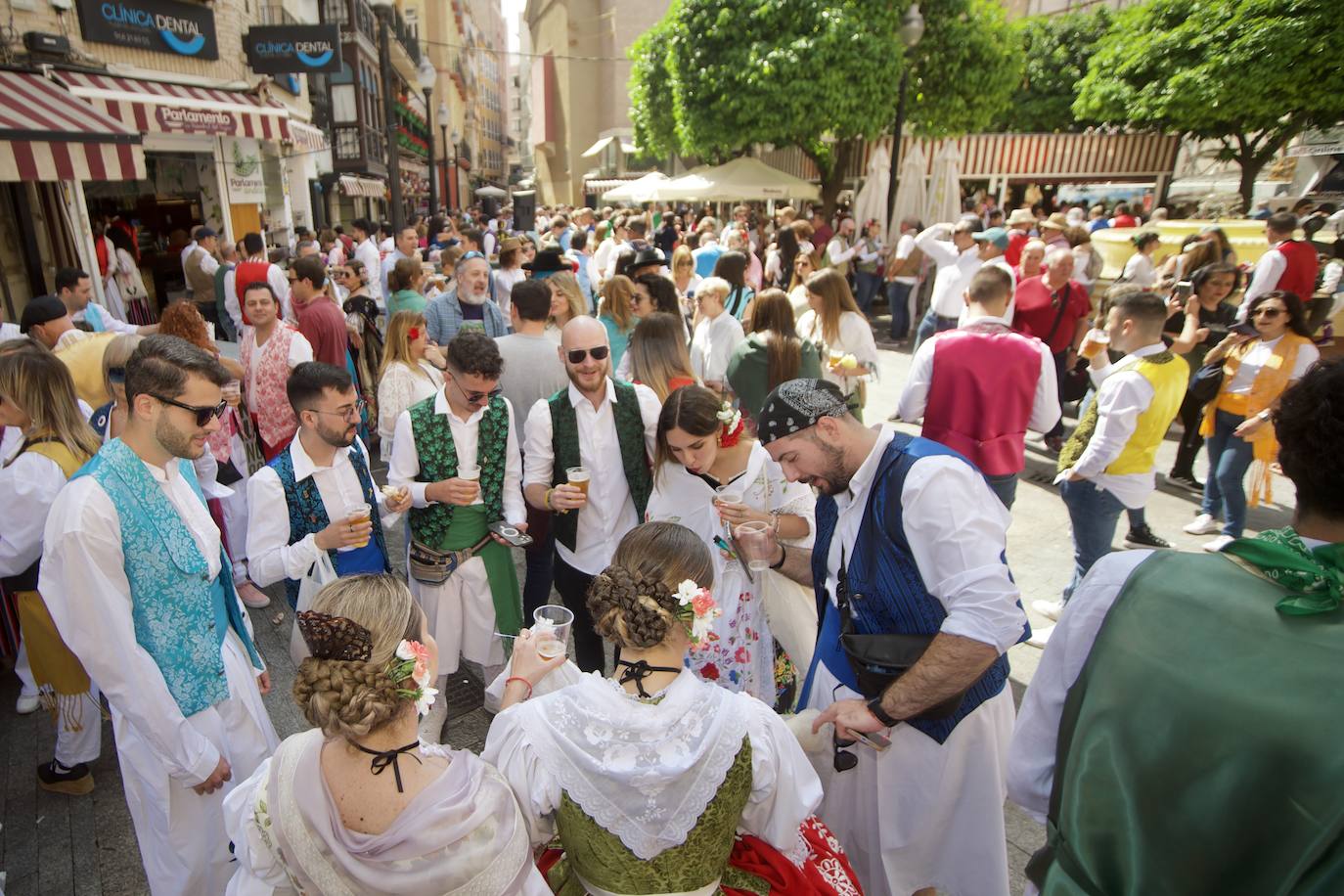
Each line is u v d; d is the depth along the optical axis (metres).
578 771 1.37
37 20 8.29
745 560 2.51
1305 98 13.49
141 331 5.84
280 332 4.63
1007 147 19.31
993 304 3.88
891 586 1.92
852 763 1.96
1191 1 14.87
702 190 15.89
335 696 1.21
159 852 2.21
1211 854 1.06
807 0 14.70
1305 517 1.11
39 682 2.79
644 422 3.23
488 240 14.41
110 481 2.01
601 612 1.48
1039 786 1.46
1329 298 6.39
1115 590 1.29
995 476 3.86
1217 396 4.97
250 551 2.69
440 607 3.16
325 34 12.13
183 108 9.89
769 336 4.12
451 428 3.11
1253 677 1.04
